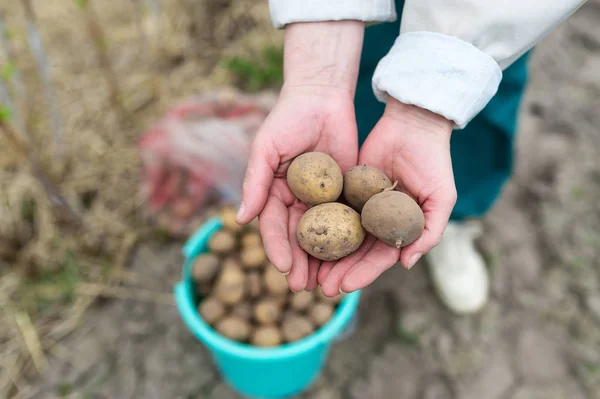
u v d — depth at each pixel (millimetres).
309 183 461
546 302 752
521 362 705
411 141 465
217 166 770
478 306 740
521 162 894
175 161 779
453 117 445
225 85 996
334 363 709
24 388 682
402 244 423
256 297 632
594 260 784
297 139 486
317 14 490
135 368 698
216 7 1074
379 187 458
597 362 698
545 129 945
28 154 679
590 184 864
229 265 626
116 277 769
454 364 704
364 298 757
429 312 747
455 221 727
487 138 618
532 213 841
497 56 446
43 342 715
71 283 754
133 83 970
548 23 426
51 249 776
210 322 600
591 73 1055
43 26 1006
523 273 782
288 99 493
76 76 964
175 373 696
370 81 620
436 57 445
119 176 860
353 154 506
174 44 1035
